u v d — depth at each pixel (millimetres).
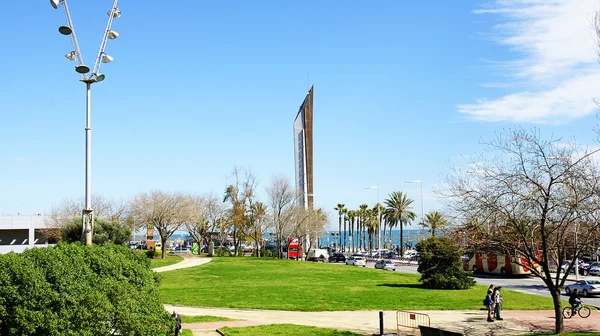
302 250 93188
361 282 45844
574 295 30047
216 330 23781
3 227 79438
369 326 26219
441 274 41875
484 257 63531
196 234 98938
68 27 21484
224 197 91375
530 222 22594
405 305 33062
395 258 101750
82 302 14789
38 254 15734
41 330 14234
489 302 27906
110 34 22375
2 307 14180
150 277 18312
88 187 21781
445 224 23938
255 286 42469
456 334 20016
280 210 85062
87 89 22375
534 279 57000
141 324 15281
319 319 28109
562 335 22047
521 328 25875
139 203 77062
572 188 21000
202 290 39750
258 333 22938
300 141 96062
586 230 21703
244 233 87688
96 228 60031
